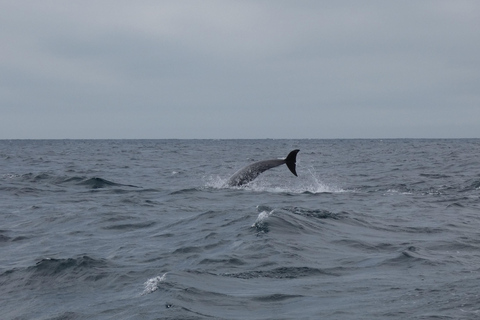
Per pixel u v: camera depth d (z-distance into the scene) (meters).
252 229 16.03
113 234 17.55
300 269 12.30
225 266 12.49
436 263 12.84
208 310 9.52
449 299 9.70
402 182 35.94
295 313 9.38
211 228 17.16
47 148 132.00
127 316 9.42
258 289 10.78
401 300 9.84
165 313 9.32
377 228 17.94
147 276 12.00
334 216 19.03
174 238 16.27
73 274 12.31
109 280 11.84
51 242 16.50
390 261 13.09
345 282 11.28
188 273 11.71
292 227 16.38
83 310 10.04
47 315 10.02
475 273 11.83
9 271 12.88
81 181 33.47
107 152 101.50
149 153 96.75
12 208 23.31
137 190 29.69
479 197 27.14
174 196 26.77
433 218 20.34
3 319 10.06
